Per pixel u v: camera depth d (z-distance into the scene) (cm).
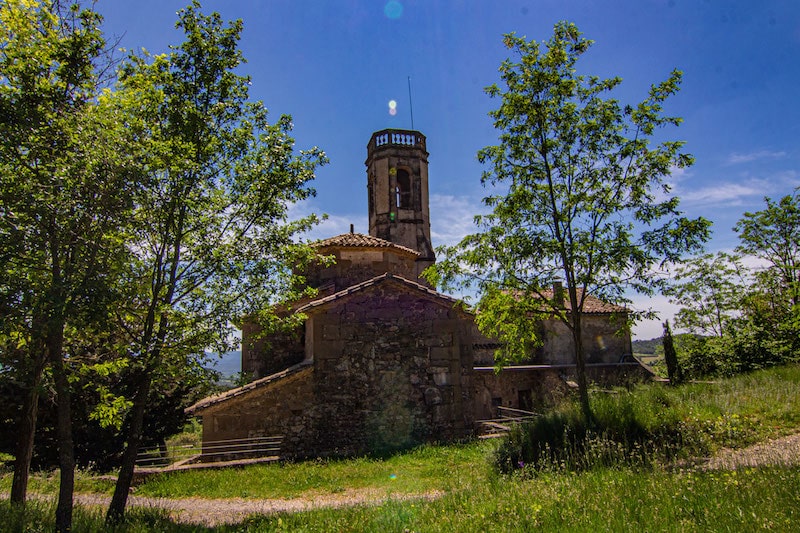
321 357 1415
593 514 488
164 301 736
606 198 977
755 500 466
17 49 601
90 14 664
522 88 1005
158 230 729
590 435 890
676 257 916
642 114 972
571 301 1012
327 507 775
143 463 1439
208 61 769
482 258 1019
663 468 671
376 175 2773
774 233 2161
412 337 1488
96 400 1276
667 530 417
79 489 1143
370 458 1298
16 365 698
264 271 798
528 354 1196
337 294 1456
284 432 1351
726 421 938
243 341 831
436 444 1396
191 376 747
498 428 1441
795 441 820
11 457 1420
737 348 1992
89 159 573
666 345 2131
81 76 649
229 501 968
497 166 1052
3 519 596
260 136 808
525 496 600
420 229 2739
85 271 598
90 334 705
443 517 570
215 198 765
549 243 954
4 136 557
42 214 554
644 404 1062
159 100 714
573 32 1005
